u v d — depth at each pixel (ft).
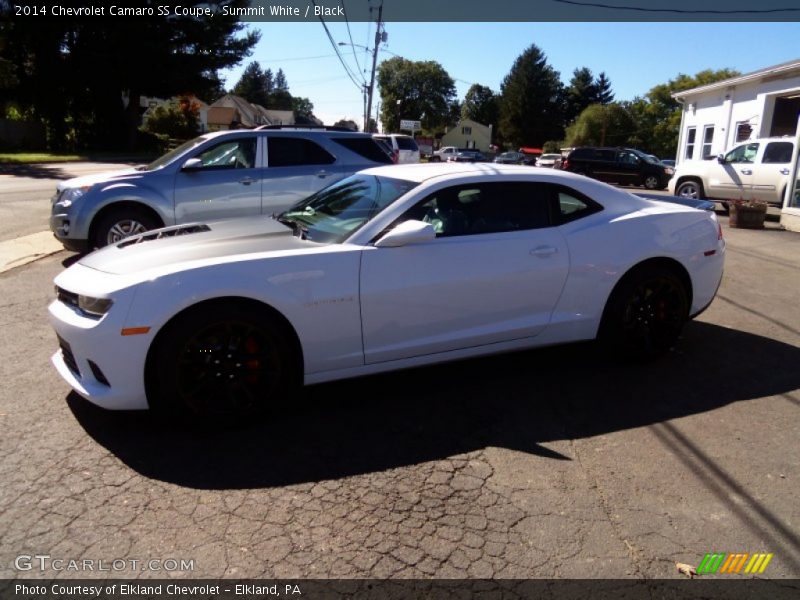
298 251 11.76
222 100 264.93
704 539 8.81
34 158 94.63
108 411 12.00
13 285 21.12
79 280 11.46
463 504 9.47
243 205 25.52
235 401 11.42
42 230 32.09
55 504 9.08
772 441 11.66
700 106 72.90
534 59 281.95
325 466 10.41
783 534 8.95
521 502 9.57
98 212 23.76
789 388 14.10
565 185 14.52
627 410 12.85
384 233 12.44
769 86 59.16
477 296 12.99
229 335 11.19
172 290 10.64
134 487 9.59
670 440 11.62
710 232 15.66
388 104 328.49
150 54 125.08
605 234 14.29
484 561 8.21
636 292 14.71
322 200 14.93
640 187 79.00
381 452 10.93
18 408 12.02
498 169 14.26
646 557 8.40
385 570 7.98
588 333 14.51
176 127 172.04
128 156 121.29
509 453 11.03
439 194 13.16
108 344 10.51
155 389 11.02
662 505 9.59
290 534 8.61
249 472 10.13
